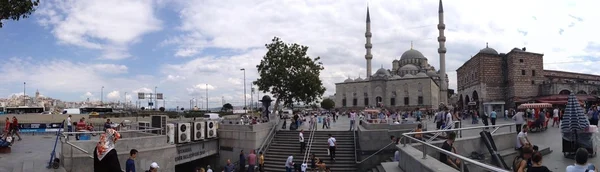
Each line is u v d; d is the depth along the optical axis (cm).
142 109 9631
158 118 2516
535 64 6297
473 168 921
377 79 11181
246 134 2827
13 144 2147
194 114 6281
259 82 4356
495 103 4831
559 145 1725
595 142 1371
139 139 1800
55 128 3167
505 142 1669
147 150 1797
